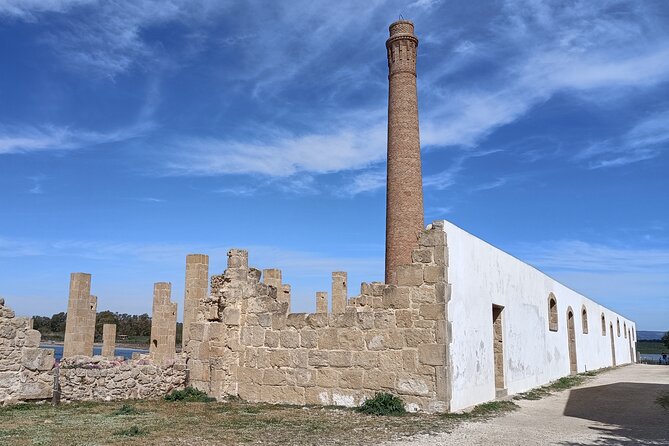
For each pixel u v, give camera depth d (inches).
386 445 381.1
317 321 606.9
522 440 411.2
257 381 626.8
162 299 1154.0
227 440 392.8
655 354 4173.2
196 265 998.4
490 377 669.3
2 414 487.5
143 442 380.5
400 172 1159.0
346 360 583.5
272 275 877.8
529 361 863.1
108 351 1146.7
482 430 449.4
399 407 534.9
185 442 383.2
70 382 577.0
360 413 530.3
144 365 639.8
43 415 488.1
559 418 539.8
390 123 1200.8
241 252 677.3
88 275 1067.3
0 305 534.6
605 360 1686.8
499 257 758.5
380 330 571.5
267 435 413.7
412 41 1223.5
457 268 591.2
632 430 470.0
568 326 1228.5
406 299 564.4
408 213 1135.6
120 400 600.7
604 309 1768.0
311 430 436.1
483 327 661.3
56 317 2374.5
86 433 406.9
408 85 1202.0
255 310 648.4
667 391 806.5
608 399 713.6
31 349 549.6
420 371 545.6
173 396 623.8
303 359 606.5
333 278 1115.9
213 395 631.2
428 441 398.0
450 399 539.2
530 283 917.8
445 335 542.3
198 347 654.5
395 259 1123.3
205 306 673.0
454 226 595.5
